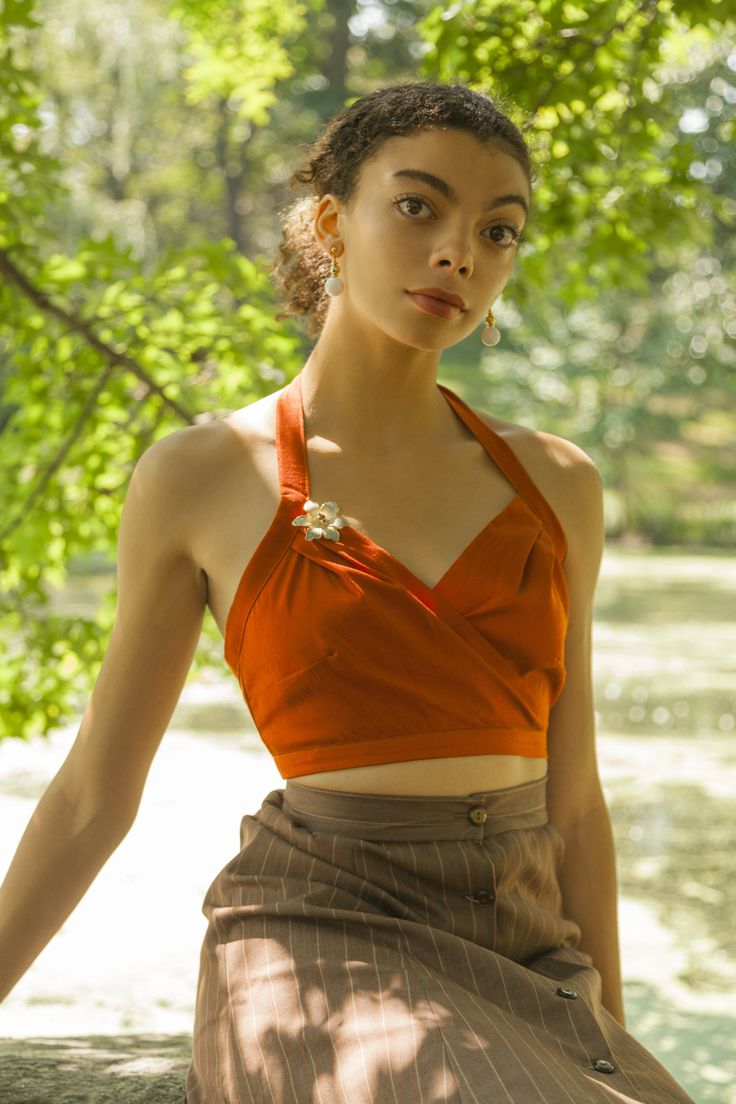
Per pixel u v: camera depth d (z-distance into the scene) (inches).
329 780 63.2
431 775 62.6
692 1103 61.5
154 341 217.9
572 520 70.1
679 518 1257.4
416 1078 54.3
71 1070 87.7
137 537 67.1
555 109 192.5
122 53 695.7
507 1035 56.5
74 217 684.7
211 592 67.0
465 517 66.1
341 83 1192.2
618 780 362.0
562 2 190.5
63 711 221.5
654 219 208.2
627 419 1182.3
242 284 222.1
